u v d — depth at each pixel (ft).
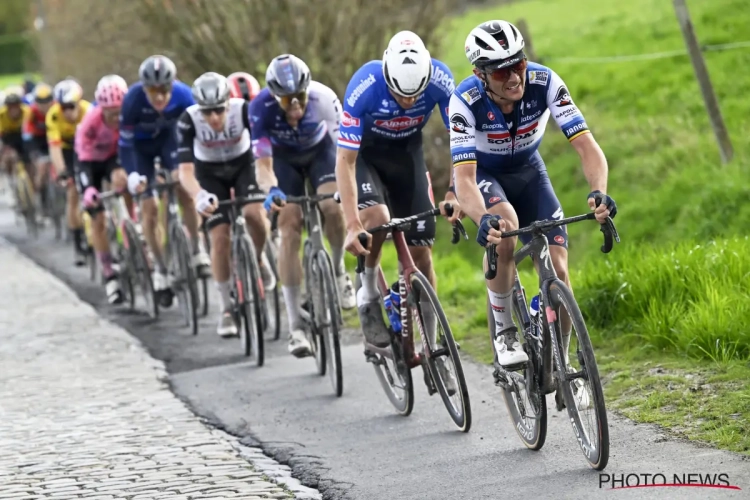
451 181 58.54
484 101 49.96
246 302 81.97
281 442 58.65
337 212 75.46
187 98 97.14
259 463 55.01
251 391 71.97
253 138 73.51
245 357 83.87
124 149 98.17
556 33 160.25
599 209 44.52
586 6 176.35
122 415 67.72
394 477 49.88
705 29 131.85
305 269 73.20
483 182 51.88
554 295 46.80
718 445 47.11
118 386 76.43
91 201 108.78
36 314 108.99
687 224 90.58
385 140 60.64
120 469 55.26
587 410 46.88
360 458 53.93
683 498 40.98
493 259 46.21
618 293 70.49
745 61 119.44
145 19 136.26
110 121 105.91
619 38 144.66
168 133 97.96
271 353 84.28
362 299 62.54
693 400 53.98
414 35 54.90
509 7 194.90
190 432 62.49
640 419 53.01
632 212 99.25
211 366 81.71
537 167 53.26
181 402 70.69
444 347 56.34
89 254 131.64
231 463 55.26
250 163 83.97
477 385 65.77
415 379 70.64
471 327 80.64
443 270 103.65
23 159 180.04
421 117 59.72
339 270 77.87
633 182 107.45
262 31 130.72
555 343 46.93
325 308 70.33
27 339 95.91
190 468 54.65
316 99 73.77
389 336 61.57
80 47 196.34
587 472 46.32
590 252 97.19
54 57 231.50
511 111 50.29
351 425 60.80
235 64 132.77
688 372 58.90
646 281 70.13
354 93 57.77
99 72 185.68
